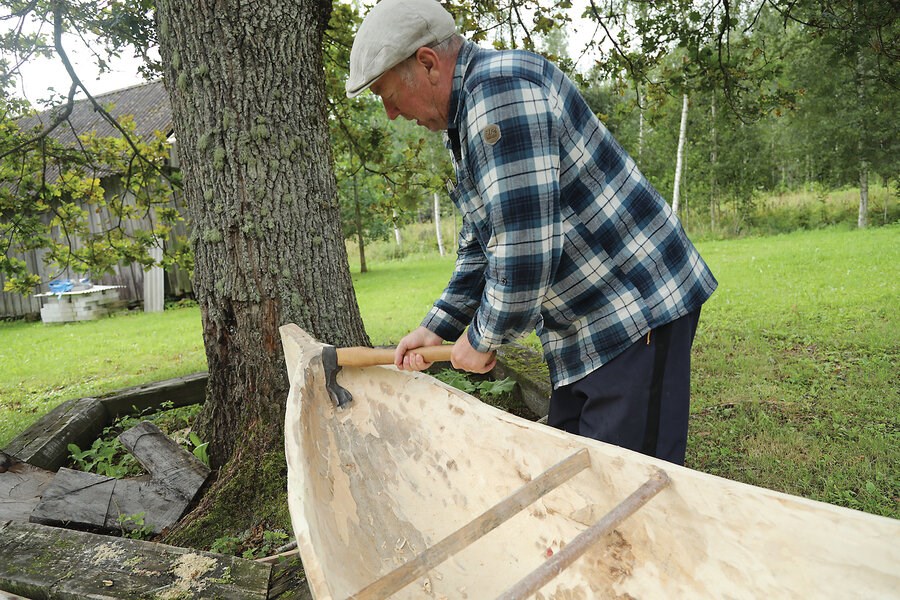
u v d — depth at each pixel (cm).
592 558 154
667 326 155
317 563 111
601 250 149
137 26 398
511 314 138
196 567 190
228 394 293
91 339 852
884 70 466
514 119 125
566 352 168
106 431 359
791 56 1145
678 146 1814
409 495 193
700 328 556
